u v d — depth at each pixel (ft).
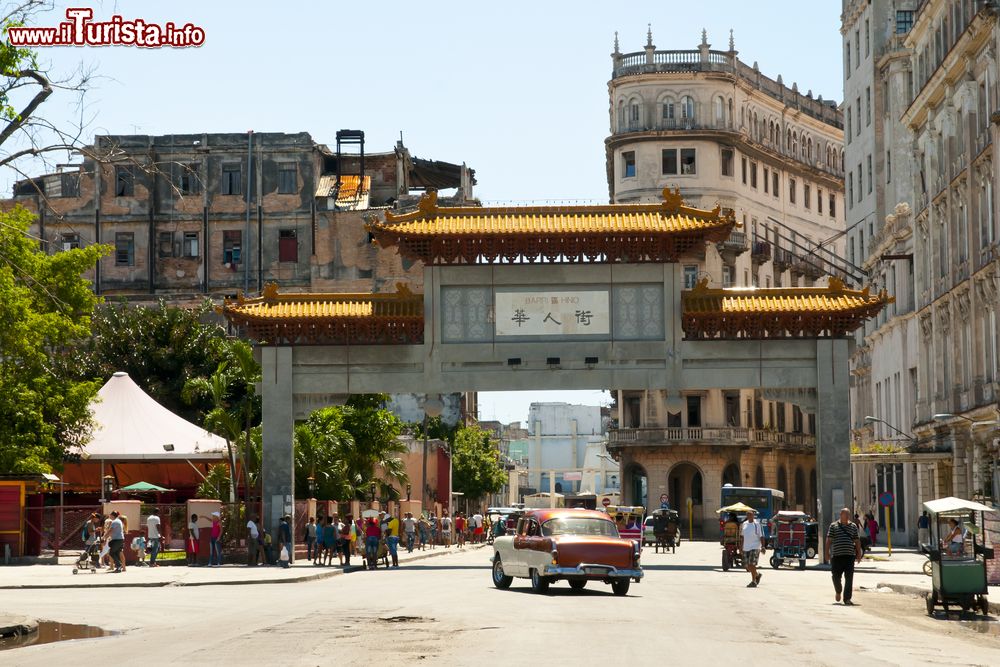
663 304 196.54
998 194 191.72
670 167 400.06
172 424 230.07
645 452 385.70
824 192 476.95
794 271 443.32
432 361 196.13
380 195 367.86
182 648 73.31
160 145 349.41
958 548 132.16
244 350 209.46
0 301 177.37
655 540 270.67
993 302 199.31
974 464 209.87
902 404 270.26
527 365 196.03
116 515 165.89
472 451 442.09
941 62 222.07
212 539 185.06
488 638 76.79
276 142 350.64
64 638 84.79
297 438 230.48
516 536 126.82
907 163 305.73
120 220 346.74
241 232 349.00
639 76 401.90
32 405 194.70
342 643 74.38
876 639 83.46
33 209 346.13
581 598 113.91
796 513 191.42
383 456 274.57
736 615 99.81
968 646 81.10
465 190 374.02
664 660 66.44
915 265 254.68
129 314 304.50
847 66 354.95
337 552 212.23
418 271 345.51
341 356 196.65
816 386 194.80
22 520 191.83
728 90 403.95
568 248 196.24
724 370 195.72
